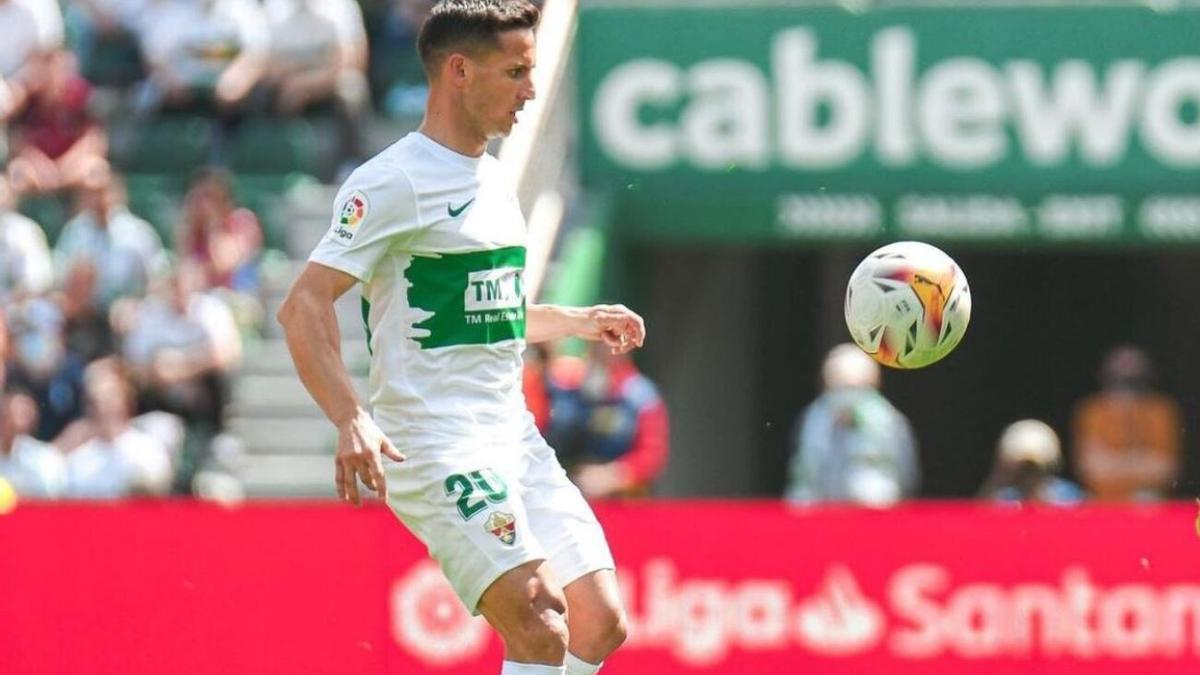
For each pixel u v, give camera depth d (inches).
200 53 2110.0
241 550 1186.6
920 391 2583.7
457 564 815.1
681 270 2381.9
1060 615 1161.4
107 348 1884.8
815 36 2033.7
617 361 1696.6
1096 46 2012.8
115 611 1190.9
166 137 2114.9
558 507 850.8
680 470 2375.7
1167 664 1155.9
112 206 1924.2
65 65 2132.1
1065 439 2559.1
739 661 1171.9
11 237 1898.4
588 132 2050.9
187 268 1881.2
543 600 808.9
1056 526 1162.6
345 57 2101.4
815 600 1168.8
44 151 2062.0
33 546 1194.6
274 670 1180.5
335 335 794.8
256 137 2100.1
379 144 2137.1
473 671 1170.0
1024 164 2023.9
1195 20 2003.0
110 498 1739.7
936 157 2032.5
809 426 1755.7
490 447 819.4
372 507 1181.1
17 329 1850.4
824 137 2033.7
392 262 814.5
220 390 1831.9
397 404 818.8
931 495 2576.3
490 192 825.5
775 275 2491.4
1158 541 1157.1
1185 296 2534.5
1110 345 2549.2
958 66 2021.4
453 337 816.9
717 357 2460.6
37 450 1747.0
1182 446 2311.8
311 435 1860.2
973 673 1162.6
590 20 2043.6
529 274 1763.0
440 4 816.9
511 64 810.2
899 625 1167.0
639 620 1176.2
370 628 1177.4
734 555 1173.7
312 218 2004.2
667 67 2038.6
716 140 2042.3
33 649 1192.2
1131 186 2016.5
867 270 869.2
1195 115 2007.9
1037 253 2549.2
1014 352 2564.0
